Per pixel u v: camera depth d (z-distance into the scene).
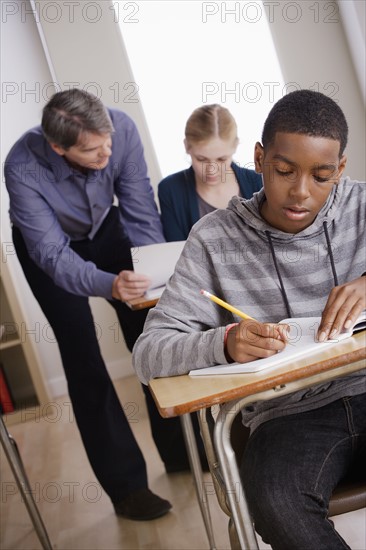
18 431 3.70
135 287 2.43
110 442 2.46
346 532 1.93
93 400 2.50
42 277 2.61
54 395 4.16
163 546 2.17
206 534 2.18
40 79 3.76
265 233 1.46
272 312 1.48
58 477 2.93
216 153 2.72
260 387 1.09
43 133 2.47
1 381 3.88
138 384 3.97
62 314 2.54
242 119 3.37
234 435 1.51
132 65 3.30
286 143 1.32
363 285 1.26
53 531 2.44
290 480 1.23
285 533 1.21
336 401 1.37
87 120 2.40
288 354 1.19
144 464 2.49
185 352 1.29
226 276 1.48
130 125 2.69
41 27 3.21
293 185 1.34
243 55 3.32
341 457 1.32
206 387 1.15
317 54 3.28
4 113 3.77
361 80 3.24
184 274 1.49
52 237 2.59
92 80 3.27
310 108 1.32
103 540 2.30
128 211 2.76
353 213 1.48
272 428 1.35
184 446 2.68
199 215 2.80
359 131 3.32
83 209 2.65
